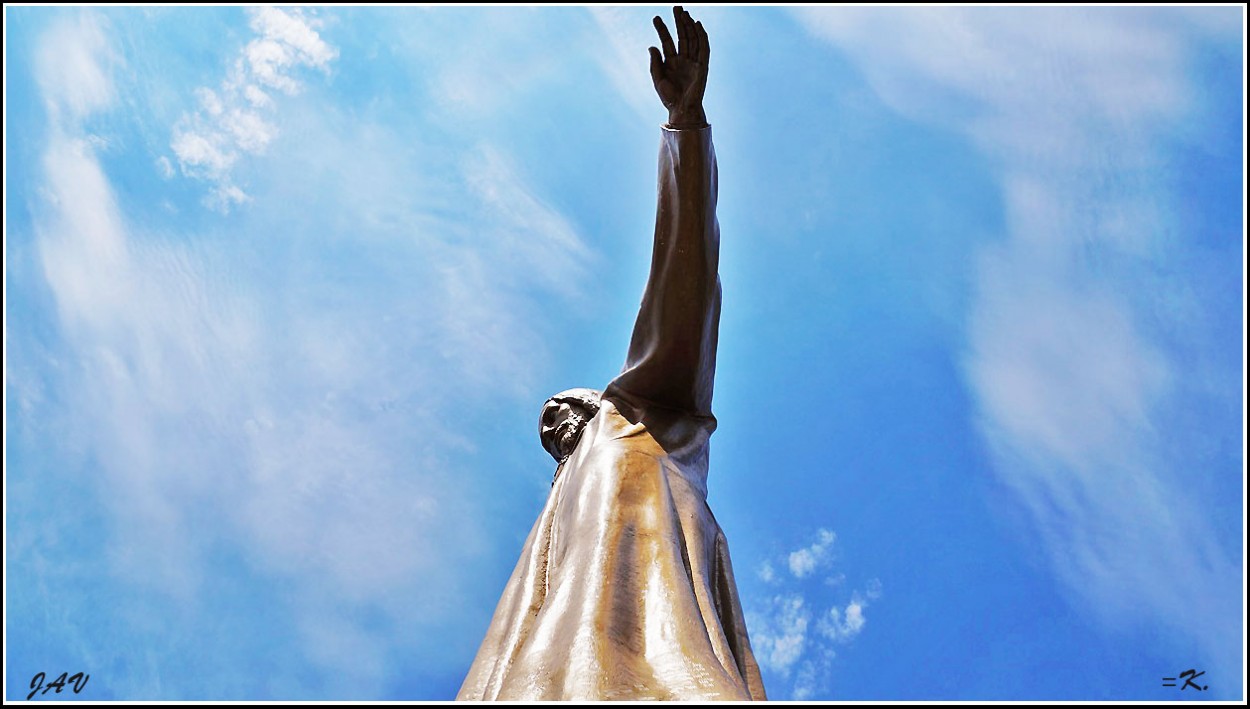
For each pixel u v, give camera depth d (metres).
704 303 27.52
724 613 23.86
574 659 19.42
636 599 21.31
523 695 19.11
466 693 21.69
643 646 20.34
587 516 23.53
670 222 27.44
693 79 27.23
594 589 21.06
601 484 24.45
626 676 19.36
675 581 21.61
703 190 27.20
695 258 27.33
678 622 20.62
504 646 22.45
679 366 27.64
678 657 19.80
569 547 23.08
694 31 27.42
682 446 26.92
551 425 29.47
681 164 27.20
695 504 25.20
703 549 24.19
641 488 24.55
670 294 27.50
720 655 20.73
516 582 24.20
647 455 25.75
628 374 28.05
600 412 27.78
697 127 27.14
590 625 20.08
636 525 23.27
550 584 23.45
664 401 27.91
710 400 28.36
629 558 22.20
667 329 27.55
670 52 27.45
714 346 28.17
